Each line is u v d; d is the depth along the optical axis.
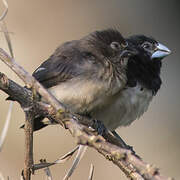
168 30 17.00
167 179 4.70
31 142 6.33
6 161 13.09
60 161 6.52
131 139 15.05
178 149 15.14
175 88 16.22
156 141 15.16
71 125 5.29
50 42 14.56
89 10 15.47
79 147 6.66
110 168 13.89
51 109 5.73
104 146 5.06
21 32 14.34
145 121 15.38
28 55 14.21
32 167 6.39
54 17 14.86
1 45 13.76
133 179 7.17
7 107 13.38
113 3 16.00
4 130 6.57
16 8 14.45
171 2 17.16
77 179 13.62
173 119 15.65
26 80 5.51
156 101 15.80
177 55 16.80
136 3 16.53
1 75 6.21
